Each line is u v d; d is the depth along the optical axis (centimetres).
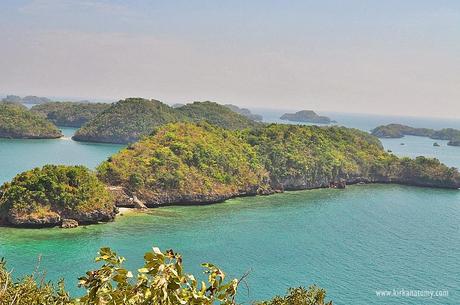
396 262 9562
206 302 1071
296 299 3534
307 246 10250
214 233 10819
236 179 15362
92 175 11844
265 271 8519
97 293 1088
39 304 2000
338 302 7338
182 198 13600
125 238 9950
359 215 13700
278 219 12569
